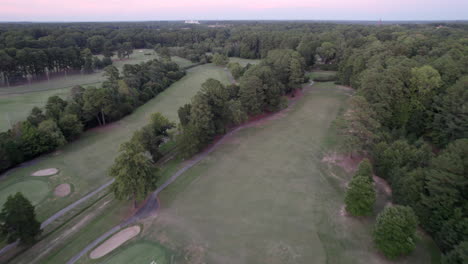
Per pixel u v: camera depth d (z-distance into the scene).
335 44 146.12
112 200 48.47
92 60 154.00
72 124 68.19
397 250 33.22
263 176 54.03
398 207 34.94
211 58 179.75
